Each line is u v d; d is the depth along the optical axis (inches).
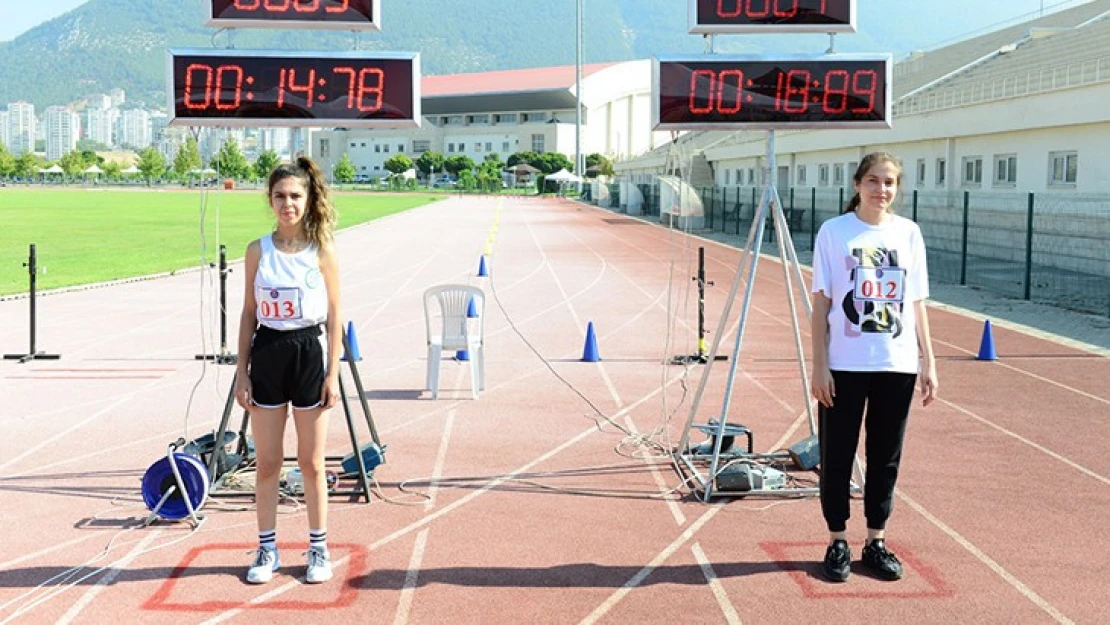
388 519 265.6
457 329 435.2
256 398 219.9
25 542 247.9
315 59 311.0
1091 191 987.9
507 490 291.9
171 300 750.5
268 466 222.5
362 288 855.1
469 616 204.7
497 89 5880.9
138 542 248.2
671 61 311.4
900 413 222.4
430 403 413.4
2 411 396.2
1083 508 275.0
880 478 225.6
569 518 266.7
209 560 235.8
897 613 206.1
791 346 569.3
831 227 223.9
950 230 1259.2
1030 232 783.1
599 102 5762.8
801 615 205.0
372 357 524.7
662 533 254.8
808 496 285.0
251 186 5022.1
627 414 394.3
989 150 1197.1
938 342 575.8
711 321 667.4
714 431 315.0
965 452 335.0
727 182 2326.5
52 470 313.7
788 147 1802.4
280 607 209.3
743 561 235.1
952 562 234.4
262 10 307.6
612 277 957.8
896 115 1408.7
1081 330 623.5
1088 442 347.9
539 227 1829.5
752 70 311.7
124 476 307.1
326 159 6190.9
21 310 692.1
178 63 307.1
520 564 233.3
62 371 479.8
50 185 5196.9
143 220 1924.2
